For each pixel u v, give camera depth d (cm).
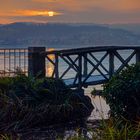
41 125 902
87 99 1042
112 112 786
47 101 955
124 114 772
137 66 800
